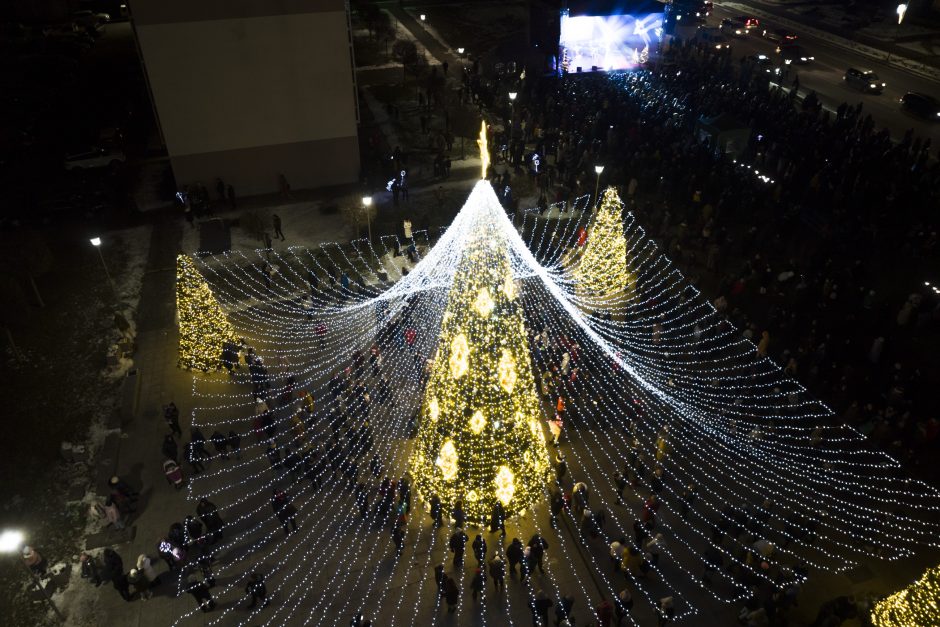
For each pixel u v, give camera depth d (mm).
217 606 15031
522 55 50062
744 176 31172
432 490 15961
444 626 14586
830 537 16438
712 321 23562
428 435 15336
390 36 55594
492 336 12328
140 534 16688
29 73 49438
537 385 20391
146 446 19203
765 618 14039
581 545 16219
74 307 25266
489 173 32938
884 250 26344
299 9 28875
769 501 16375
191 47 28344
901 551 16094
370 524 16828
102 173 34906
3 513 17375
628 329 23250
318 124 31859
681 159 31516
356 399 19562
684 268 26656
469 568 15633
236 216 31188
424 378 20125
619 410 20109
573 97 39688
